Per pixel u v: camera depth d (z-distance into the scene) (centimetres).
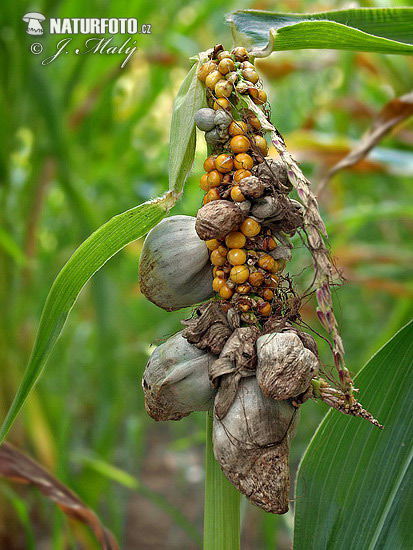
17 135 107
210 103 39
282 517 87
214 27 158
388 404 46
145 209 40
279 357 34
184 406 38
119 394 110
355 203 160
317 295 32
